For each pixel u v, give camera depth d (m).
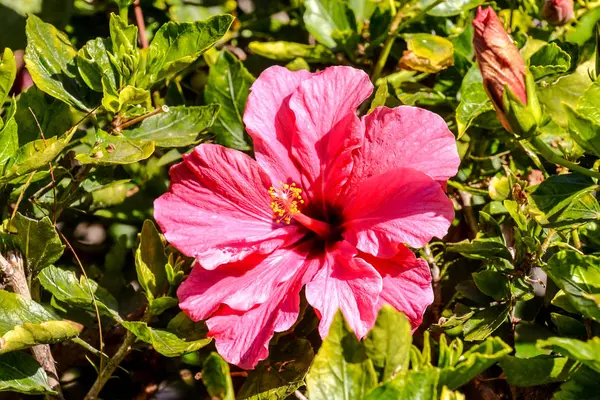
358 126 0.66
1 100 0.67
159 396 0.72
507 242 0.71
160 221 0.66
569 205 0.65
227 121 0.74
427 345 0.61
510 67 0.63
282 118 0.68
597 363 0.60
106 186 0.72
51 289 0.67
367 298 0.63
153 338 0.64
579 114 0.63
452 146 0.66
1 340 0.62
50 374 0.66
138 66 0.69
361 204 0.66
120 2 0.69
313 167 0.67
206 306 0.64
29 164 0.65
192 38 0.69
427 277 0.64
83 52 0.68
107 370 0.66
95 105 0.69
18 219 0.65
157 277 0.67
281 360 0.67
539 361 0.64
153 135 0.70
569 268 0.63
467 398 0.70
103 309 0.66
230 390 0.56
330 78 0.68
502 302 0.68
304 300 0.67
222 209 0.66
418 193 0.64
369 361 0.59
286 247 0.67
